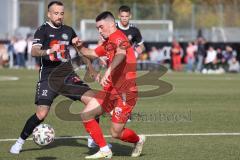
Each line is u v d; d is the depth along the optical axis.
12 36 117.38
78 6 124.75
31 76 86.81
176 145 30.14
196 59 108.00
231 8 126.50
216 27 121.81
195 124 38.00
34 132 26.72
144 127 36.56
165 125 37.47
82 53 28.69
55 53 27.52
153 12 123.75
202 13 124.75
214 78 88.81
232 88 69.31
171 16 123.75
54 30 27.92
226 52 107.31
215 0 146.62
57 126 36.62
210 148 29.27
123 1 145.38
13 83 73.50
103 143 26.25
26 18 125.19
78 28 123.88
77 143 30.62
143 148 29.20
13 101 51.72
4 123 37.69
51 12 27.78
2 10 123.56
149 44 113.88
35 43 27.44
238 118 41.19
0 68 109.38
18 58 112.38
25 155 27.22
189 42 111.31
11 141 30.98
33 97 55.59
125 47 25.53
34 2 125.44
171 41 115.81
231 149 28.98
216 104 50.81
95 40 116.62
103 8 125.00
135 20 121.75
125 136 26.47
